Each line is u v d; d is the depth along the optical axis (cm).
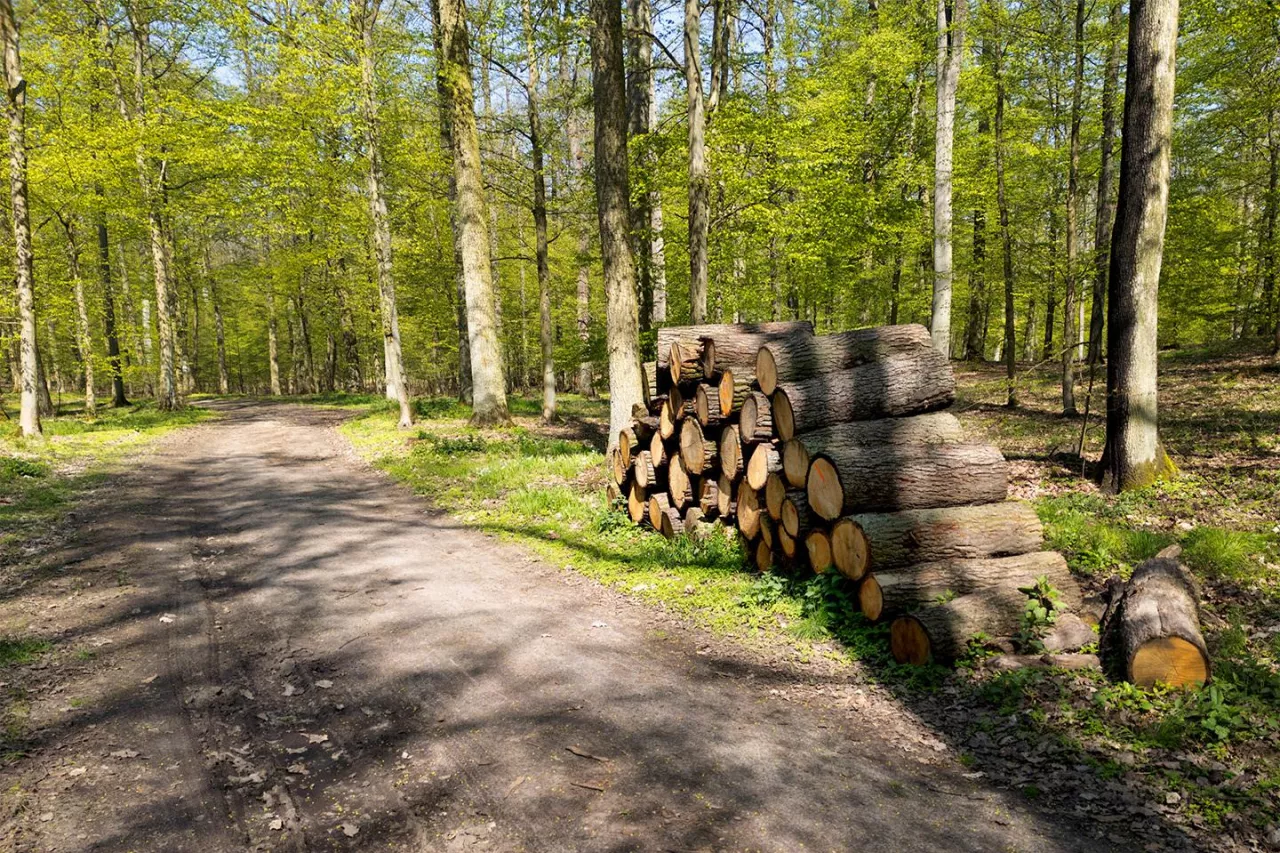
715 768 383
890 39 1738
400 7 1870
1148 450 836
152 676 496
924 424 630
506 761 391
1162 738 391
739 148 1391
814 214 1413
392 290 1733
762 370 682
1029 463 1030
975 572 526
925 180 1772
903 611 516
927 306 1928
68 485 1109
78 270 2188
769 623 581
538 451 1398
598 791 362
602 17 1023
